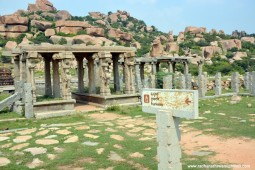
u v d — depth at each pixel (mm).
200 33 110688
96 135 11930
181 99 5836
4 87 29484
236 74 25672
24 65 18922
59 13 118000
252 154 8859
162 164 6305
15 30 87812
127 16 154625
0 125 14789
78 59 23234
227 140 10562
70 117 16766
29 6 118875
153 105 6586
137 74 26531
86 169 8297
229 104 19328
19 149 10375
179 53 75688
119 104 20000
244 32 141250
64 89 18141
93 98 21203
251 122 13195
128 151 9719
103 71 19766
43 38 82438
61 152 9906
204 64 67562
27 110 16328
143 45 101938
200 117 14945
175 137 6176
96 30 90125
